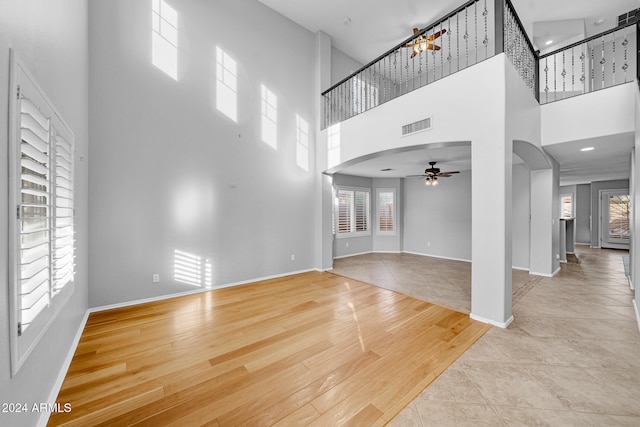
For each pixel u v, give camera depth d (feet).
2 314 3.80
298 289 14.47
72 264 7.40
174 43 13.03
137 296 12.01
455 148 14.62
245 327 9.71
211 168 14.21
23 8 4.65
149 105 12.27
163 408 5.71
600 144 13.42
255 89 16.01
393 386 6.43
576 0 15.96
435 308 11.60
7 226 3.98
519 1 16.07
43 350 5.44
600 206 29.81
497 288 9.75
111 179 11.34
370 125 14.65
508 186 9.77
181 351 8.04
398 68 25.20
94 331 9.30
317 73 18.98
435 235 24.93
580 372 6.95
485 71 9.97
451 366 7.26
